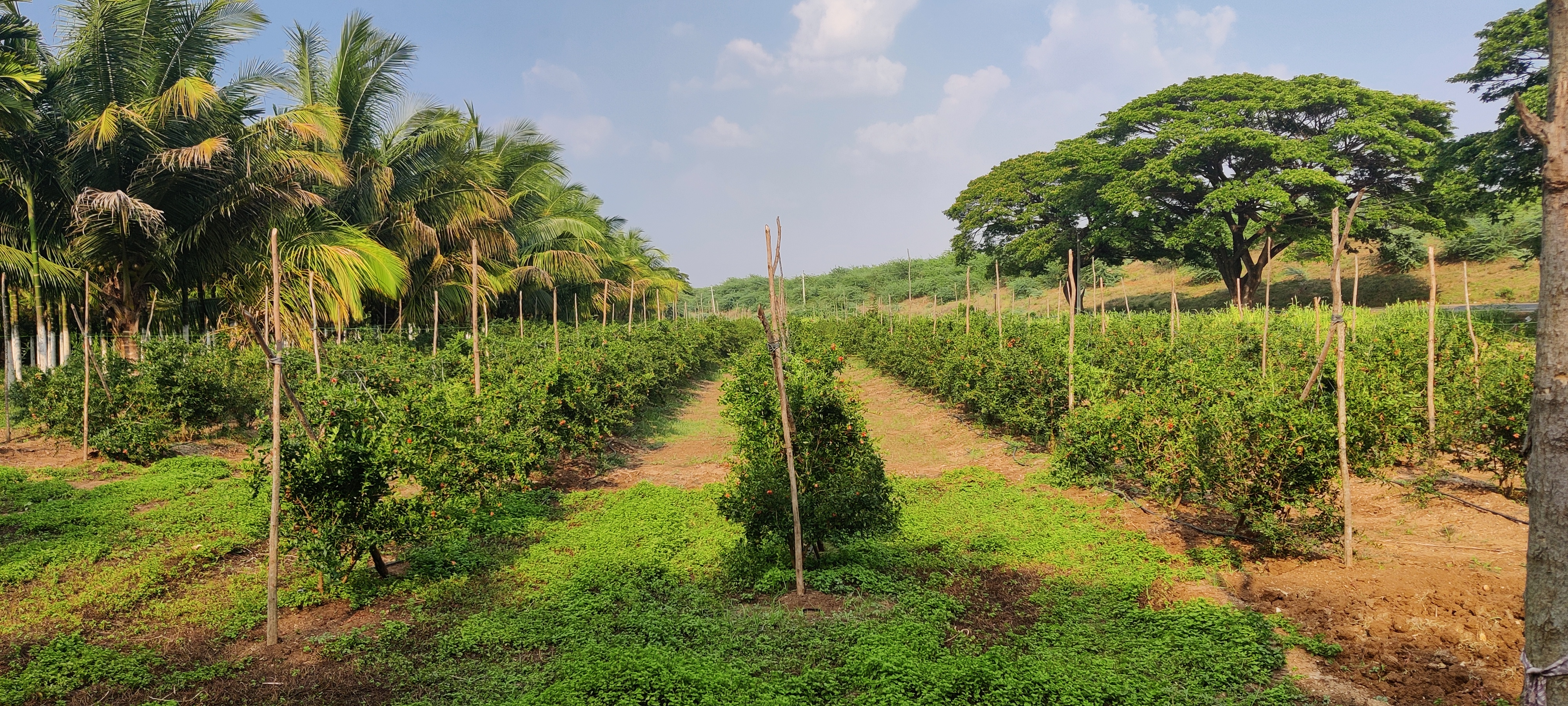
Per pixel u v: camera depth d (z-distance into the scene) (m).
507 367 13.69
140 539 8.66
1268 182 31.61
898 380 24.17
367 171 22.22
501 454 9.59
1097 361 14.75
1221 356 14.60
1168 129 34.59
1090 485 10.84
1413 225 32.91
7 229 16.52
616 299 35.09
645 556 8.35
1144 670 5.42
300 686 5.51
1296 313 23.59
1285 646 5.70
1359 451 7.46
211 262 18.73
